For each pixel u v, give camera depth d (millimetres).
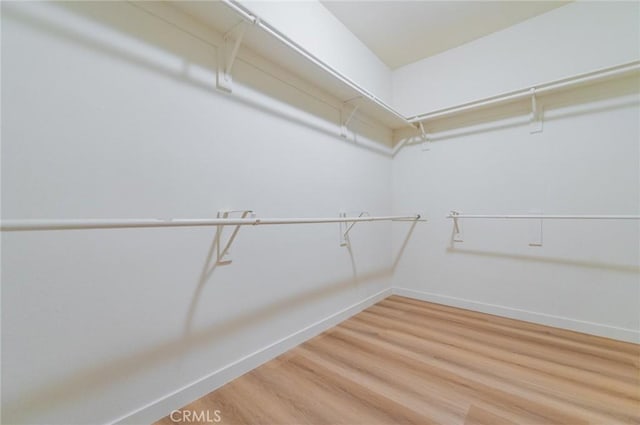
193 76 1219
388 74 2689
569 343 1686
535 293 2021
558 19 1923
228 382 1312
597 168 1795
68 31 889
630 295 1703
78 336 899
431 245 2541
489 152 2227
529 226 2045
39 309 830
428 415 1087
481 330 1894
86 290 917
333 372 1394
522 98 2006
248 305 1426
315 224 1863
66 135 879
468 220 2342
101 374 945
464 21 2066
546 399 1173
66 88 881
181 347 1157
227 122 1347
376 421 1062
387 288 2699
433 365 1449
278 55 1512
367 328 1947
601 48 1773
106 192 959
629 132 1700
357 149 2287
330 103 1998
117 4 1003
